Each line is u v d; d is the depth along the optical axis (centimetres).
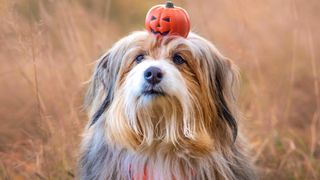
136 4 1113
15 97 750
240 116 514
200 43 463
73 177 578
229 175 475
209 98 461
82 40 739
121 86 454
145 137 448
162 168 469
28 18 734
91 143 498
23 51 609
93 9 1004
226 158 476
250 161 513
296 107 807
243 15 811
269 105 751
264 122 719
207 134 456
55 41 791
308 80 857
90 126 488
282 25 920
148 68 426
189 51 453
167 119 443
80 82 679
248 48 799
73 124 625
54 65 685
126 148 462
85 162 502
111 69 468
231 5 856
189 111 441
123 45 462
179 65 451
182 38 454
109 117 459
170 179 470
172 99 433
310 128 757
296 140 721
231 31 852
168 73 429
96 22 869
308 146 714
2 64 758
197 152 455
